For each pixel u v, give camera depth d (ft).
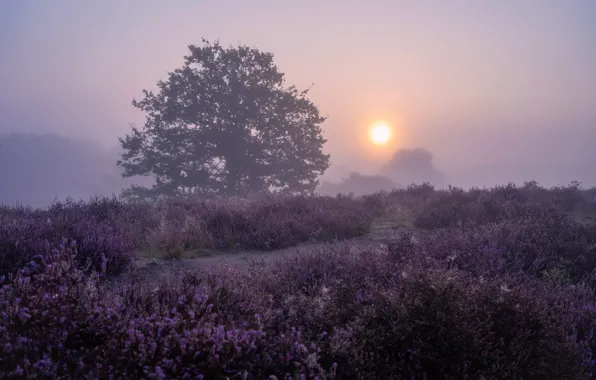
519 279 17.03
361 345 11.15
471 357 10.94
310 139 119.24
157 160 110.83
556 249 22.61
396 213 40.86
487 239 23.08
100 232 21.93
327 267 17.81
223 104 111.75
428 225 34.22
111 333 9.50
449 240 22.31
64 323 9.39
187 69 113.39
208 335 9.39
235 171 114.21
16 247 17.28
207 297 11.38
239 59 115.44
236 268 17.11
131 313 10.61
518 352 11.51
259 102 115.03
